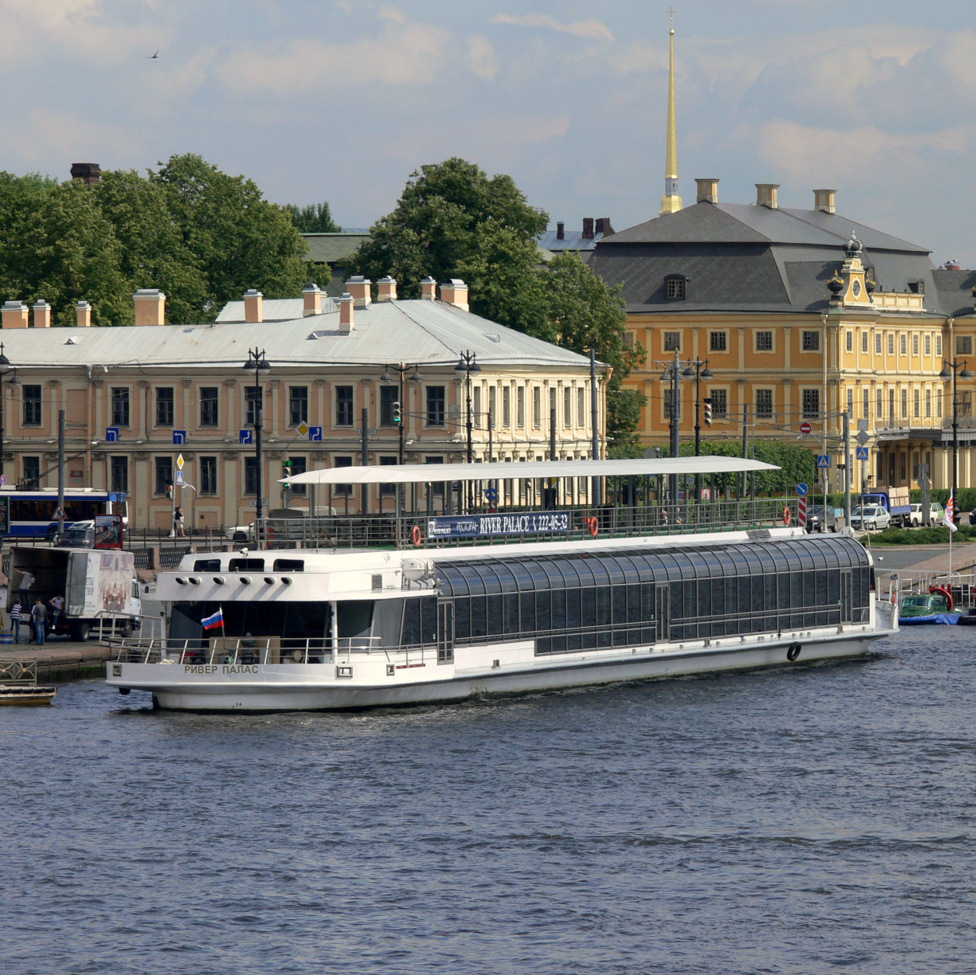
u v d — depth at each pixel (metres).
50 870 110.12
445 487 177.62
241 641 153.38
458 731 148.75
